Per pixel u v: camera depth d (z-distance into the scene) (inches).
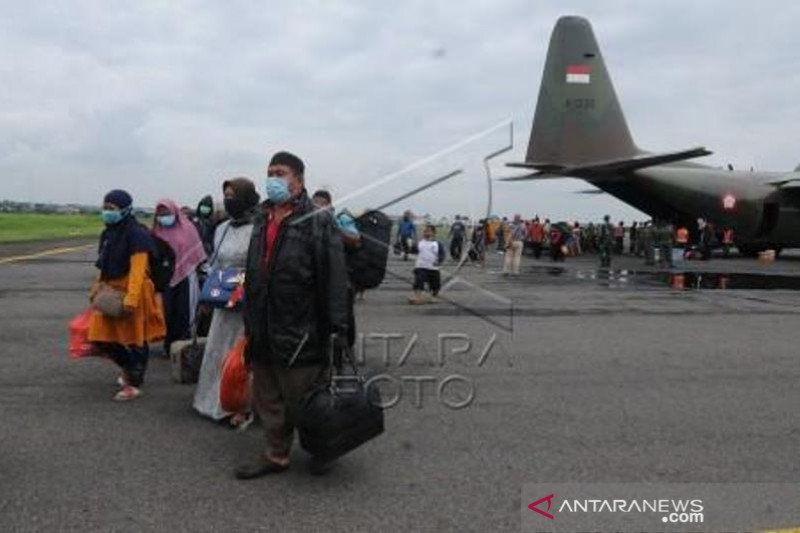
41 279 636.7
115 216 222.7
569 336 376.2
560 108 1152.2
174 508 151.6
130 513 148.6
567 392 254.4
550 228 1176.8
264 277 167.2
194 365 256.5
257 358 170.6
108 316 222.8
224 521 145.6
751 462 183.2
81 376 267.4
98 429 204.5
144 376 268.7
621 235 1370.6
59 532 139.2
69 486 162.6
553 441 198.7
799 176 1126.4
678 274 834.2
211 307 215.3
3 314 422.9
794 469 178.5
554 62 1154.0
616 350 336.8
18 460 178.9
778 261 1168.2
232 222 214.4
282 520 146.4
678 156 992.2
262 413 173.6
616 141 1151.6
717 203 1108.5
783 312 482.9
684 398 247.4
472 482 168.1
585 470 176.4
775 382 272.5
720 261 1151.0
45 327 376.2
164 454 185.0
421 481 168.6
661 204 1171.3
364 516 148.8
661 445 195.9
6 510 148.9
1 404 228.8
